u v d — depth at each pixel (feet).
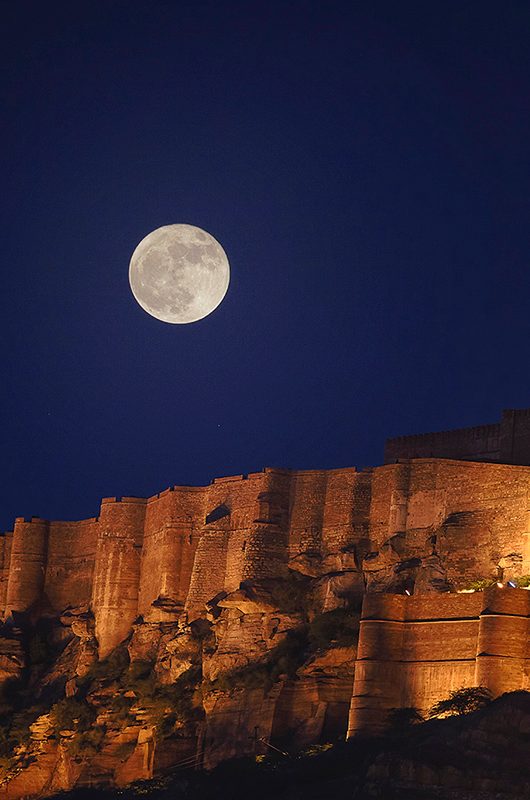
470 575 425.28
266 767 394.93
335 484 461.78
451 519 433.48
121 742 462.19
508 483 425.69
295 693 418.51
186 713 448.24
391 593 404.16
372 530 452.35
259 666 432.66
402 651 391.24
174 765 438.81
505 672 368.27
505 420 467.11
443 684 382.63
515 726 346.13
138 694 471.21
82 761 467.52
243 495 474.49
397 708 386.32
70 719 482.28
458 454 477.77
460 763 341.82
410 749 347.36
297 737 412.36
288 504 467.93
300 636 440.45
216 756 426.92
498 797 333.62
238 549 469.98
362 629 392.88
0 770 486.38
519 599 372.58
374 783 343.87
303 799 357.00
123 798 412.98
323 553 458.50
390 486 449.48
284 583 456.86
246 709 424.87
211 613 460.96
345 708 410.72
